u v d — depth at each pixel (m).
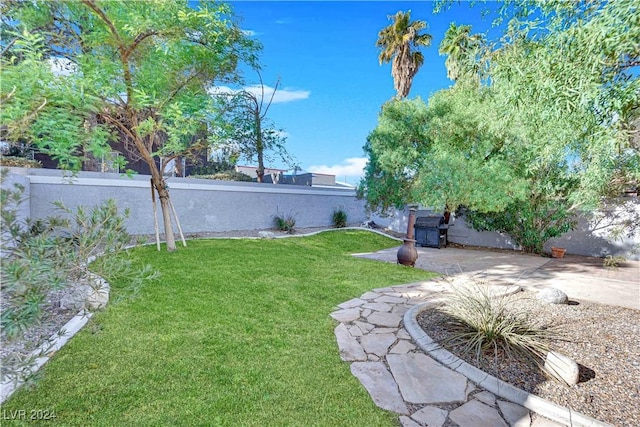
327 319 4.00
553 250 9.99
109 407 2.21
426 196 8.96
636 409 2.30
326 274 6.27
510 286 5.73
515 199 9.39
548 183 8.77
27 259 1.71
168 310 3.93
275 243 9.34
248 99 12.30
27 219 2.01
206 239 9.21
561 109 2.94
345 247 10.59
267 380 2.63
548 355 2.80
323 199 14.62
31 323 1.81
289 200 13.24
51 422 2.05
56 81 4.09
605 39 2.38
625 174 6.18
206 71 6.62
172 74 6.03
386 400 2.44
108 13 4.59
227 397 2.38
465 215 12.19
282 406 2.32
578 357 3.04
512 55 3.52
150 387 2.45
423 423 2.20
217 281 5.21
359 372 2.83
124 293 2.74
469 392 2.57
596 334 3.56
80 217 2.14
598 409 2.30
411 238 7.45
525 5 3.23
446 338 3.41
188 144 7.88
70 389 2.38
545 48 3.03
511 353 3.07
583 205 8.57
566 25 2.88
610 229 9.75
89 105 4.57
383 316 4.15
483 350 3.13
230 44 6.59
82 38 4.86
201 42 5.95
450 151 9.01
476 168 8.51
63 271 1.93
